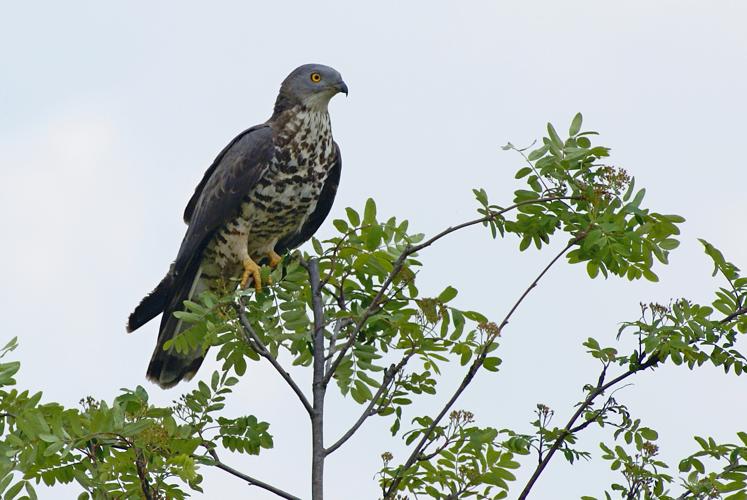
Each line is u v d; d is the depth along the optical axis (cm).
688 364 1028
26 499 830
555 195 1077
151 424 850
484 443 970
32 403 862
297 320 1067
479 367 982
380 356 1055
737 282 1045
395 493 945
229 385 1015
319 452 945
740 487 956
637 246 1038
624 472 983
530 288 1012
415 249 1008
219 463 929
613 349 1023
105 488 899
